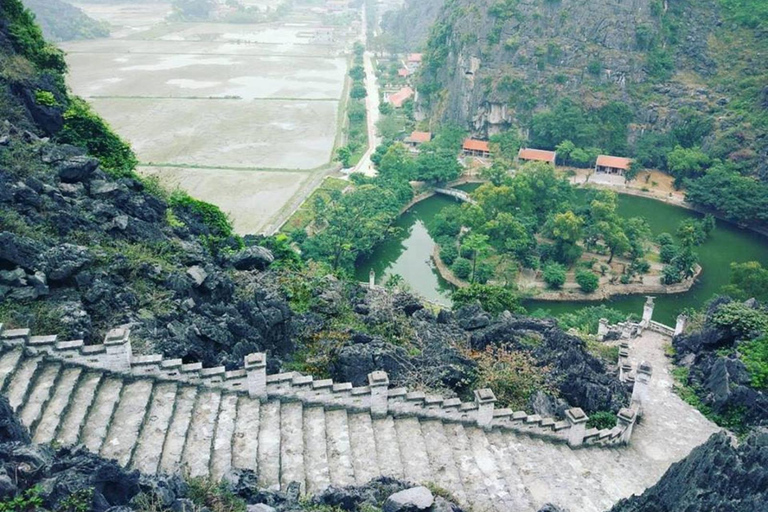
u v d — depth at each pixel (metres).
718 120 145.00
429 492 25.92
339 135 165.00
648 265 103.12
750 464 26.03
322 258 97.31
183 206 61.84
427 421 37.66
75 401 28.98
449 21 183.75
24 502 19.33
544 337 53.53
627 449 43.41
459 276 101.00
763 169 129.25
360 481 30.28
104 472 21.45
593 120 155.62
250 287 48.88
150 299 39.88
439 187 137.88
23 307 34.12
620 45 163.75
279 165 141.12
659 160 149.00
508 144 151.38
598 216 107.31
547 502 33.81
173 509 22.12
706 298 98.25
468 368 46.62
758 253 113.69
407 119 189.25
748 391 48.53
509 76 164.00
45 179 44.84
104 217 45.56
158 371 32.19
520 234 103.50
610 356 58.75
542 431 40.44
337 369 43.00
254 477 26.33
